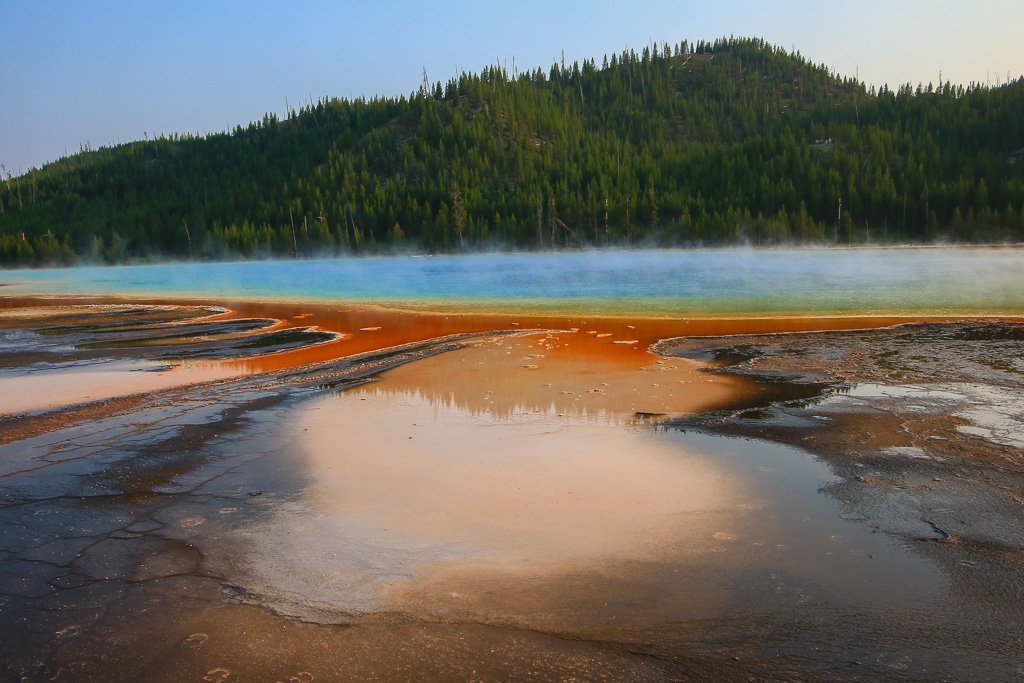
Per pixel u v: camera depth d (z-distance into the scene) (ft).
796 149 378.32
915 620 14.93
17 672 13.80
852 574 16.87
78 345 59.52
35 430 31.27
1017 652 13.76
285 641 14.73
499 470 24.68
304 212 399.65
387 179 454.40
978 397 32.53
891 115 469.16
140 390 39.68
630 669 13.56
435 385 38.96
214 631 15.14
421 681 13.33
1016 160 363.56
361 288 123.75
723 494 22.04
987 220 295.07
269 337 62.75
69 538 19.85
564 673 13.50
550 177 398.83
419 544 19.07
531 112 509.35
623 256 259.19
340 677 13.50
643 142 483.92
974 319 59.16
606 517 20.52
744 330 57.47
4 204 514.68
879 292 86.74
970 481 22.34
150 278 191.01
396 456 26.50
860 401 32.63
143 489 23.63
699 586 16.51
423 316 76.07
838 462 24.54
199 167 533.96
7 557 18.71
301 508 21.70
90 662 14.11
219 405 35.35
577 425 30.17
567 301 85.97
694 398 34.47
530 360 46.14
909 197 321.32
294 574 17.57
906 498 21.20
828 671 13.37
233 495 22.91
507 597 16.26
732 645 14.25
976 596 15.76
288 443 28.48
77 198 496.23
